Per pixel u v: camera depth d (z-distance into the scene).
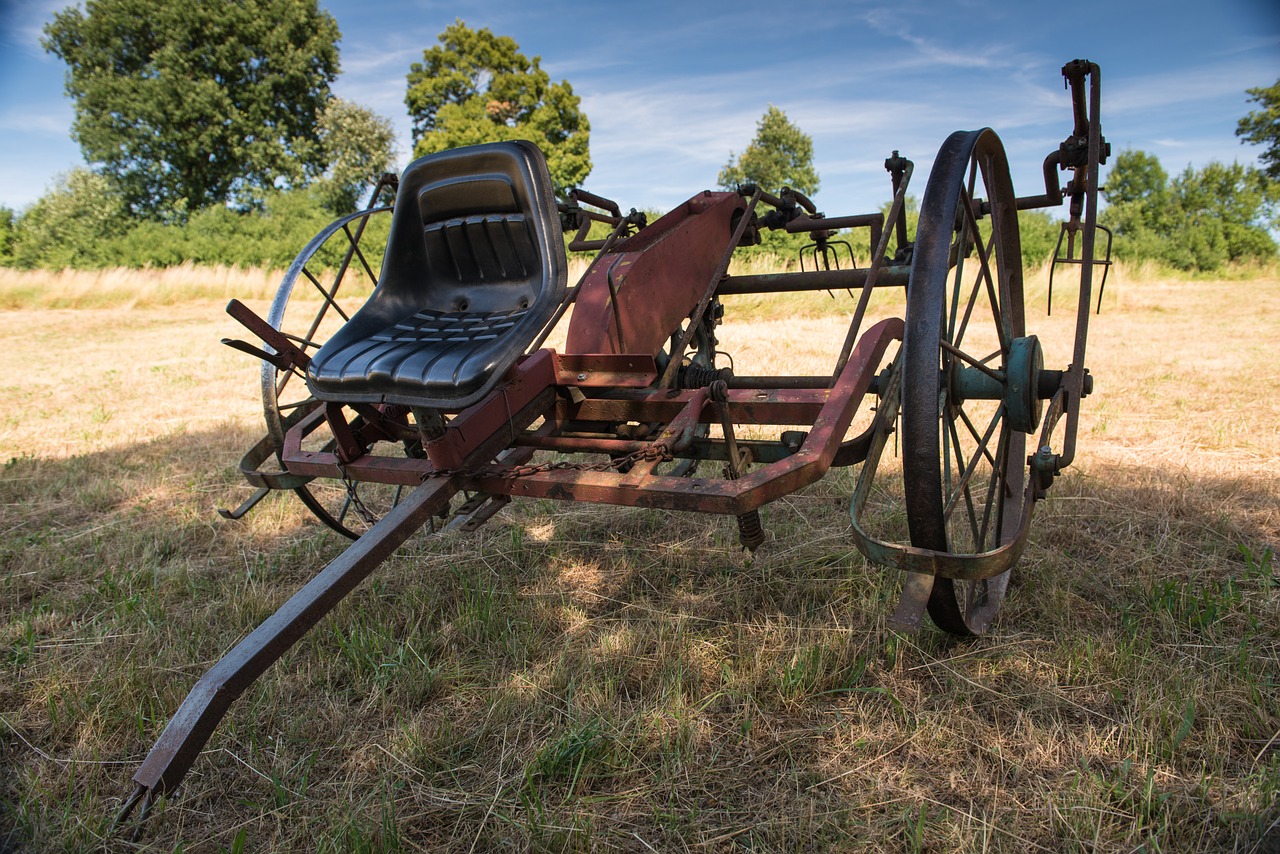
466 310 3.23
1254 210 27.34
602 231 9.84
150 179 37.62
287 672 2.99
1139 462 4.86
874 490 4.58
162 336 13.62
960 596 3.20
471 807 2.28
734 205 4.04
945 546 2.48
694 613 3.34
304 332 13.61
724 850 2.11
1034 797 2.22
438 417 2.70
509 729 2.61
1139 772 2.27
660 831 2.18
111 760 2.55
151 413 7.46
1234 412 5.96
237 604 3.46
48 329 14.62
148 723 2.72
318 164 41.00
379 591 3.58
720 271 3.42
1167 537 3.74
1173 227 27.12
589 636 3.17
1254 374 7.30
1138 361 8.18
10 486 5.24
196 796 2.39
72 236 29.00
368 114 39.91
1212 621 2.96
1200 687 2.56
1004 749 2.41
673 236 3.57
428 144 39.84
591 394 3.18
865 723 2.56
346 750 2.57
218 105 37.06
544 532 4.27
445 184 3.14
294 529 4.46
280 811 2.30
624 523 4.33
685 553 3.89
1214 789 2.19
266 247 26.02
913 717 2.58
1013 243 3.67
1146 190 27.94
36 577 3.88
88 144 36.22
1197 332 10.52
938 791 2.28
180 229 26.98
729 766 2.41
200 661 3.10
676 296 3.59
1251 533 3.79
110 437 6.54
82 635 3.33
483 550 4.04
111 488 5.14
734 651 3.01
